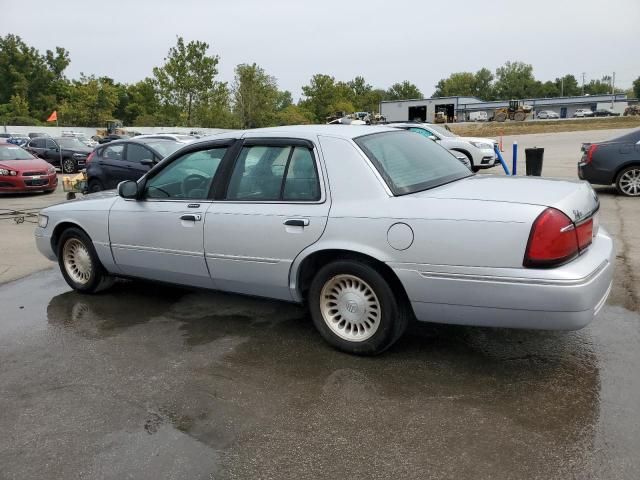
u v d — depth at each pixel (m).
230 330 4.66
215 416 3.31
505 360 3.89
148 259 5.02
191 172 4.74
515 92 136.75
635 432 2.97
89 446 3.05
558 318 3.28
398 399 3.42
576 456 2.79
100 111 60.59
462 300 3.49
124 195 4.95
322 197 3.96
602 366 3.74
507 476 2.67
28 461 2.94
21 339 4.63
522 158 21.67
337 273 3.95
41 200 14.51
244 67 47.06
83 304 5.51
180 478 2.75
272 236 4.14
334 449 2.94
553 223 3.26
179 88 44.03
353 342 4.00
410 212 3.61
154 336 4.59
